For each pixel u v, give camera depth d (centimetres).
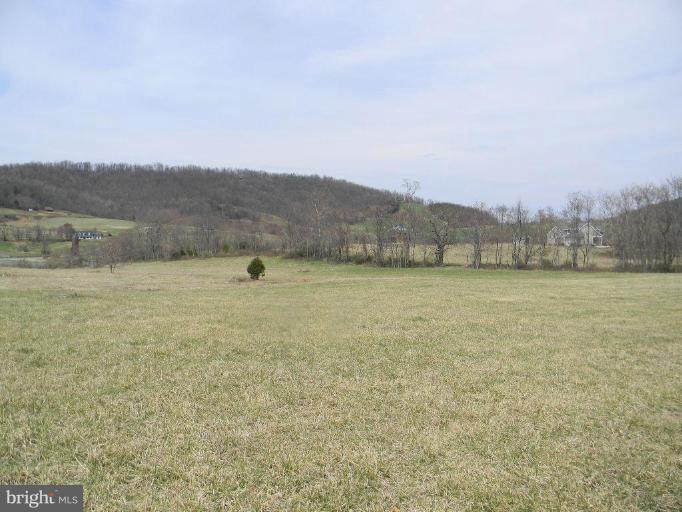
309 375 880
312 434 613
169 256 7312
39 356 958
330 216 7294
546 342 1191
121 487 475
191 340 1138
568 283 2905
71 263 6109
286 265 6028
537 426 657
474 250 5831
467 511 451
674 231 5103
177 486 480
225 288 2692
